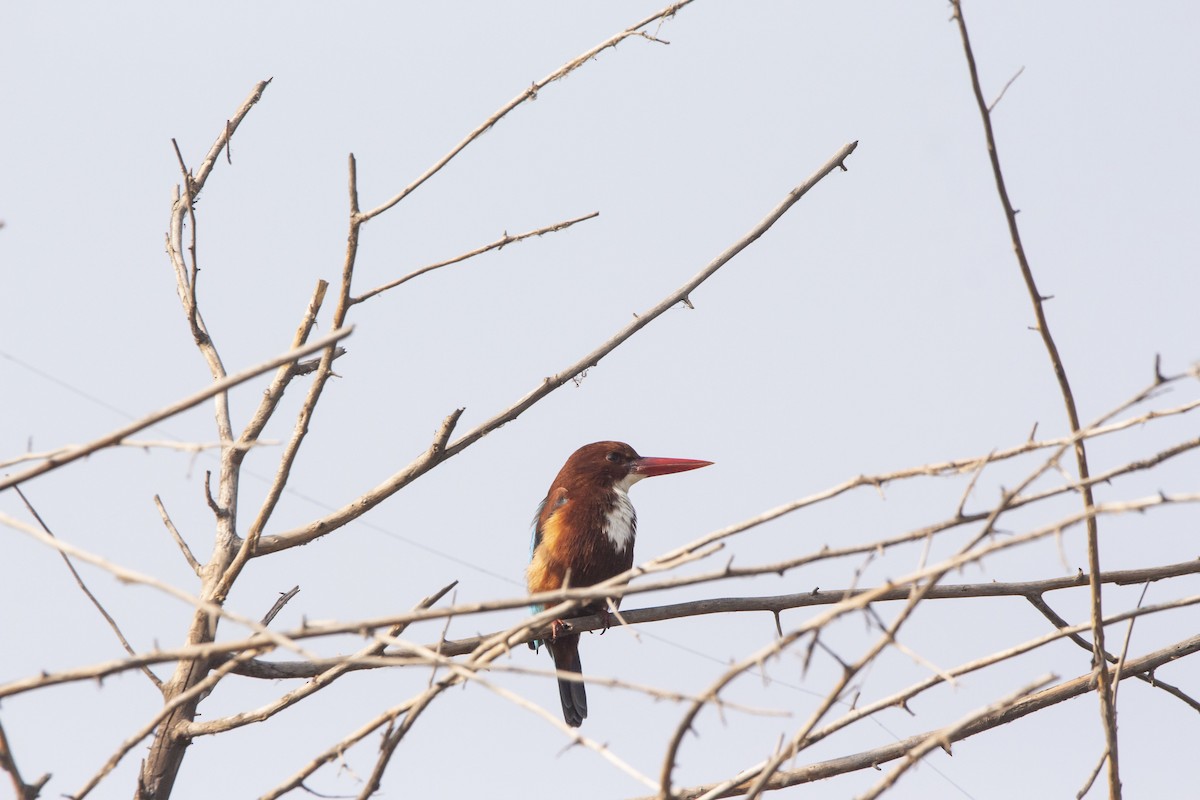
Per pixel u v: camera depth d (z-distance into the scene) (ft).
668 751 18.44
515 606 20.56
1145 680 30.76
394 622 20.47
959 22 22.34
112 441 19.49
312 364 34.99
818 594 32.04
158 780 29.14
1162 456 19.58
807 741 24.45
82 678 20.25
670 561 22.22
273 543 32.07
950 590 31.32
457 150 30.63
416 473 32.30
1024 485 19.80
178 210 37.22
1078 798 24.62
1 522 19.29
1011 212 23.12
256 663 30.68
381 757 22.76
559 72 31.17
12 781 21.71
